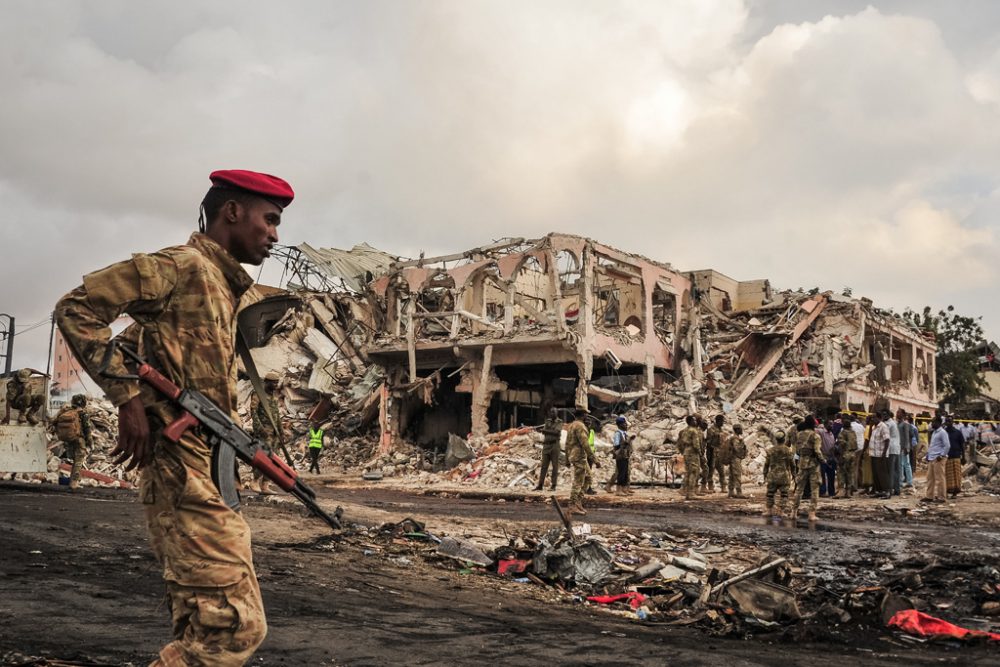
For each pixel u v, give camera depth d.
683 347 34.09
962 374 55.03
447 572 8.31
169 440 2.32
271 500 12.66
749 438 27.81
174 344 2.42
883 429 20.27
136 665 3.58
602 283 37.94
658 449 27.05
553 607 7.06
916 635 6.60
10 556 6.50
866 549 11.30
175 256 2.43
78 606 4.72
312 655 4.09
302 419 36.34
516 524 12.48
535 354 30.12
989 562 10.13
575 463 14.08
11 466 15.16
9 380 15.28
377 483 25.41
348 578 7.03
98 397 30.41
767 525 13.93
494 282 32.94
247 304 2.74
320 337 39.88
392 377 34.19
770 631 6.59
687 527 13.35
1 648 3.63
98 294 2.28
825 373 32.75
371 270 43.00
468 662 4.27
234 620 2.29
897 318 42.53
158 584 5.72
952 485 19.23
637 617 7.05
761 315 36.84
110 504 11.80
